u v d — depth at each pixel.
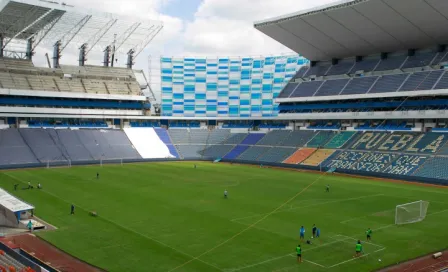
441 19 78.50
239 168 95.00
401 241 37.88
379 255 34.16
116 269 30.94
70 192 60.19
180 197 57.66
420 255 34.31
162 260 32.84
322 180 75.56
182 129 128.25
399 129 93.81
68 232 40.12
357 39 95.69
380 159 84.25
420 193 61.91
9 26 98.94
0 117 106.31
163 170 88.75
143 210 49.41
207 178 77.12
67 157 98.31
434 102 87.94
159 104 138.75
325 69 115.50
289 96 114.44
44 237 38.47
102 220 44.59
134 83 127.62
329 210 50.12
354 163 86.50
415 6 75.38
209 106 129.12
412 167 77.19
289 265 31.89
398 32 88.12
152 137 120.38
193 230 41.12
